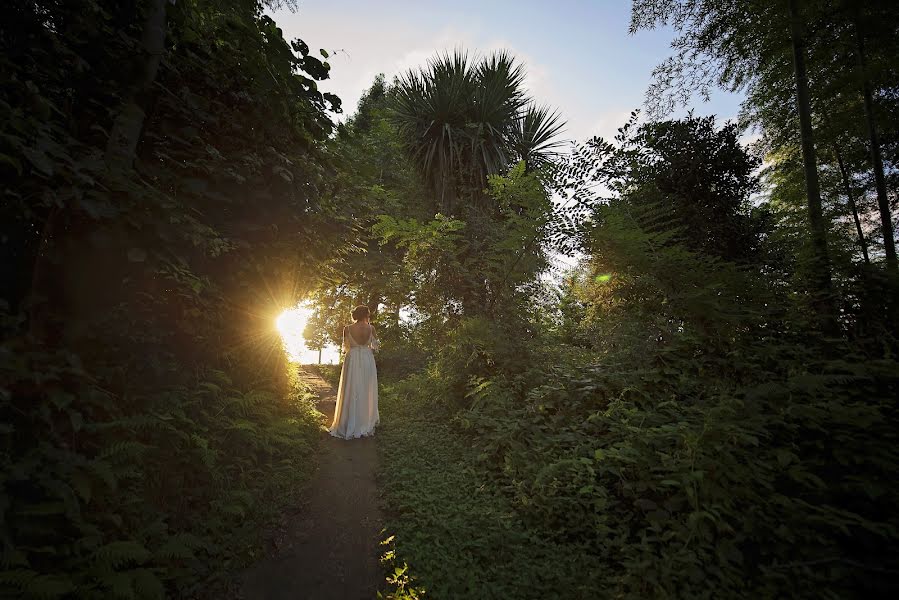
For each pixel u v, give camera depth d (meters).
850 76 4.48
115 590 1.57
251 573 2.33
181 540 2.07
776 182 7.87
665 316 4.11
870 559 1.97
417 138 9.20
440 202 8.95
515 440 3.67
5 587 1.41
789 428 2.63
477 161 8.59
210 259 3.04
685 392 3.50
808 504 2.21
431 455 4.11
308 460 3.89
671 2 5.19
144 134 2.68
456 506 3.05
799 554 2.10
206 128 3.04
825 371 3.18
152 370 2.51
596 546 2.58
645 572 2.15
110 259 2.16
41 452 1.66
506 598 2.14
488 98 9.05
